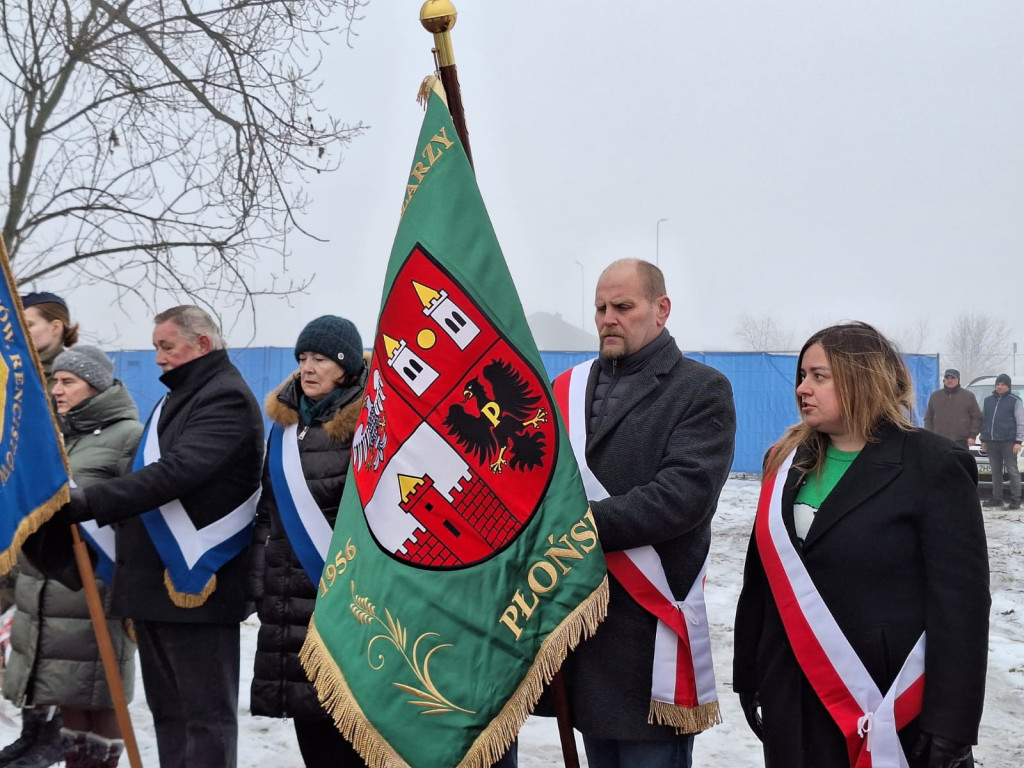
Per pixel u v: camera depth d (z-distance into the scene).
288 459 3.01
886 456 2.24
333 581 2.47
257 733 4.27
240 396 3.24
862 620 2.19
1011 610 6.69
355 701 2.29
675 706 2.52
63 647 3.46
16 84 6.91
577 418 2.73
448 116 2.49
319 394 3.01
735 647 2.50
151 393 13.14
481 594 2.29
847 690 2.18
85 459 3.55
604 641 2.57
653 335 2.71
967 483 2.16
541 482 2.34
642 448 2.61
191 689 3.18
